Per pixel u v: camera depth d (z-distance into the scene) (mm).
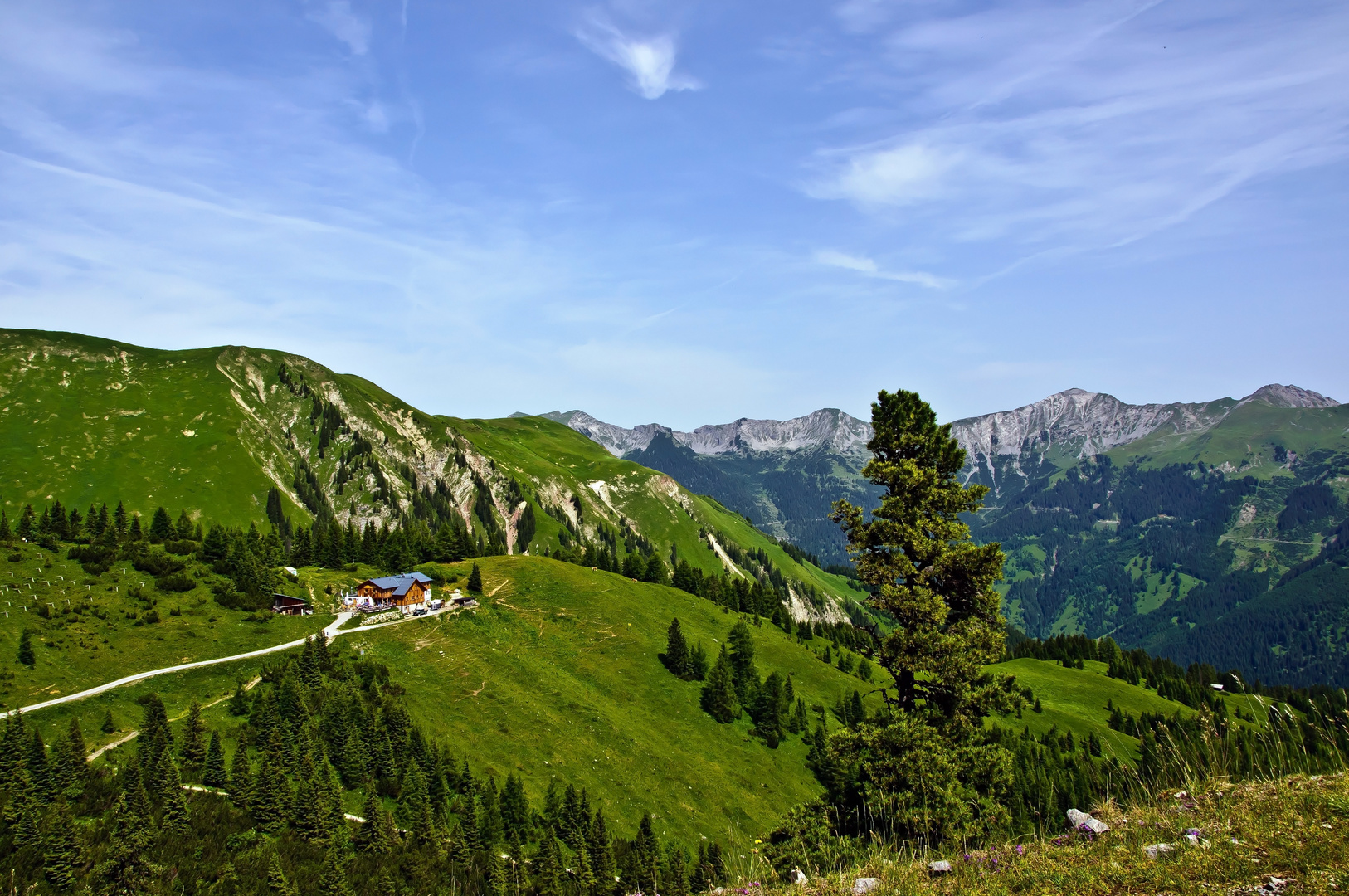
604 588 147250
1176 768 16156
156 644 91062
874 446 37875
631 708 107562
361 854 59531
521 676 104562
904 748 26828
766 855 22016
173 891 46688
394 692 90438
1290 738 15641
